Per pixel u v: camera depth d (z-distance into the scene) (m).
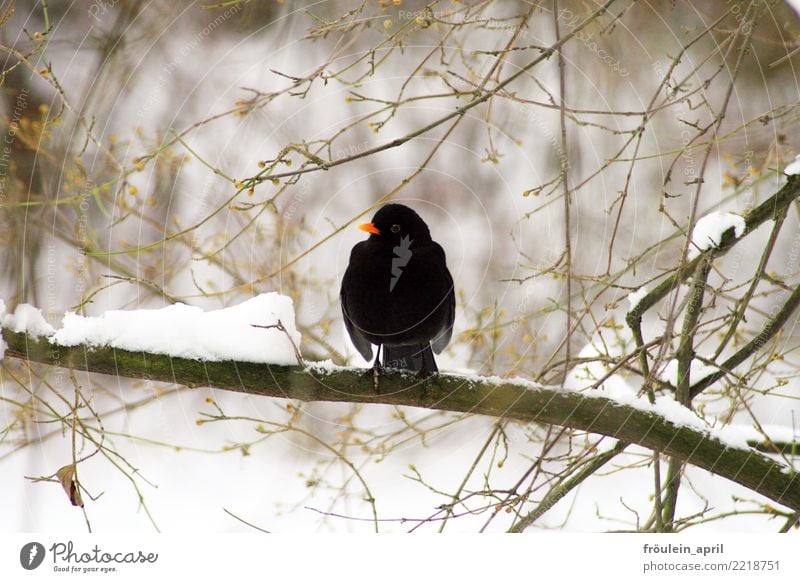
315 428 10.34
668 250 10.12
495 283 11.10
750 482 7.21
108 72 10.88
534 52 10.62
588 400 7.30
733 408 7.69
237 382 7.19
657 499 7.62
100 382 10.85
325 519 8.80
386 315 8.07
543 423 8.19
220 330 7.29
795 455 8.44
